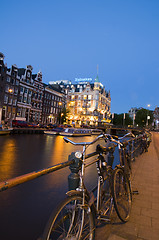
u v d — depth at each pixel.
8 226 3.38
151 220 3.15
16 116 49.25
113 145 3.27
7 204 4.38
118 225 2.92
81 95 84.44
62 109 72.12
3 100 43.59
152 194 4.50
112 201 2.98
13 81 47.22
